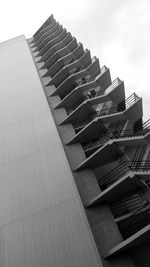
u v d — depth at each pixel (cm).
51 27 4425
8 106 2445
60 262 1190
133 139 1550
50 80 2862
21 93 2614
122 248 1195
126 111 1875
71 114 2112
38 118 2173
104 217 1409
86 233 1283
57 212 1405
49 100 2567
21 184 1612
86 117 2172
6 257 1253
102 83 2483
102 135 1933
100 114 2161
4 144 1978
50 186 1555
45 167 1691
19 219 1413
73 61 3127
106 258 1220
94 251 1207
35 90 2606
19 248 1280
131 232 1384
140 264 1276
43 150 1831
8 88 2773
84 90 2481
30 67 3156
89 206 1452
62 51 3331
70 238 1274
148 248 1306
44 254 1233
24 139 1980
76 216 1365
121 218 1405
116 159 1700
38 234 1323
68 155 1828
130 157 1667
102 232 1341
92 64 2745
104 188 1669
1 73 3169
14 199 1529
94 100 2161
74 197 1462
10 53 3759
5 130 2131
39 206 1456
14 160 1809
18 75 3019
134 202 1557
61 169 1652
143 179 1383
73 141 1911
